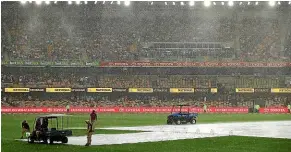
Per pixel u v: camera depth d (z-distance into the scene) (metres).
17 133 57.75
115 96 125.81
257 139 49.41
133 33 140.50
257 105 120.19
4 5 137.38
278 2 141.38
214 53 136.62
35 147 41.09
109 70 130.00
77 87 123.62
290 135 54.75
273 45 138.88
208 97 126.88
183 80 130.88
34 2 140.62
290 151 39.81
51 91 123.44
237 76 131.00
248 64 128.25
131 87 126.50
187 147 41.91
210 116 102.38
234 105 125.69
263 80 130.88
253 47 138.12
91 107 116.31
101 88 123.56
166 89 124.50
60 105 122.19
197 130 61.72
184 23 141.88
